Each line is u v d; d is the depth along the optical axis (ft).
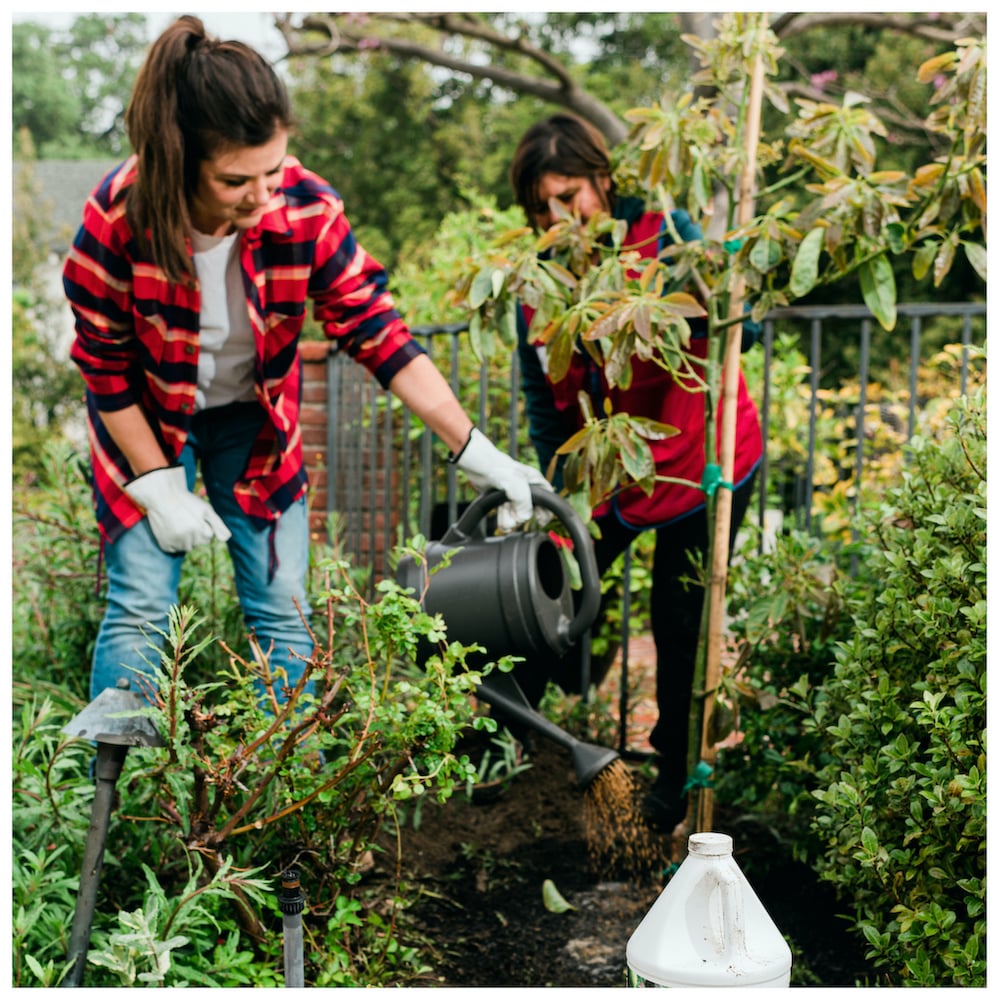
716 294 6.69
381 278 7.39
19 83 100.07
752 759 7.75
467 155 53.01
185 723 5.57
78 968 5.35
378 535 14.01
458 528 6.89
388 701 5.96
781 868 7.77
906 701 6.03
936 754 5.33
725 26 6.98
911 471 6.63
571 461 6.67
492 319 6.89
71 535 9.50
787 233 6.37
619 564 11.95
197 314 6.64
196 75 5.81
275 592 7.41
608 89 51.47
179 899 5.43
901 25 18.45
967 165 6.13
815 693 7.38
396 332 7.28
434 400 7.13
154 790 6.27
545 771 9.28
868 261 6.31
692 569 7.97
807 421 13.98
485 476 6.91
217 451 7.47
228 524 7.48
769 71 7.05
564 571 6.84
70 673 8.91
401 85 51.57
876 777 5.74
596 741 10.16
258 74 5.88
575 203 7.75
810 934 6.85
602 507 8.09
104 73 105.70
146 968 5.32
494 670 6.64
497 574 6.47
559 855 7.96
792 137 6.88
